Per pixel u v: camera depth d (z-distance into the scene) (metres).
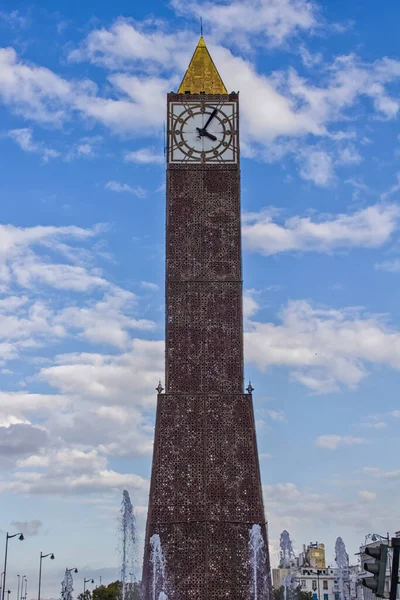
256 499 87.75
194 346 92.56
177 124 99.69
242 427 90.06
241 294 94.38
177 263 95.12
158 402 90.50
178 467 88.38
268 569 85.50
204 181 98.00
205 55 104.12
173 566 85.25
